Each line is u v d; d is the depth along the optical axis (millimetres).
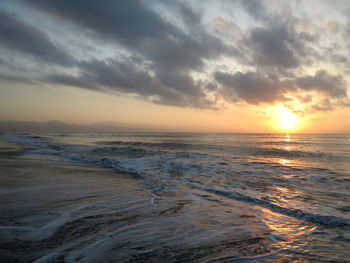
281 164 12727
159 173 9602
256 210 4922
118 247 2980
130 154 17359
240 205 5281
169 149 24172
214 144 32562
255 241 3320
